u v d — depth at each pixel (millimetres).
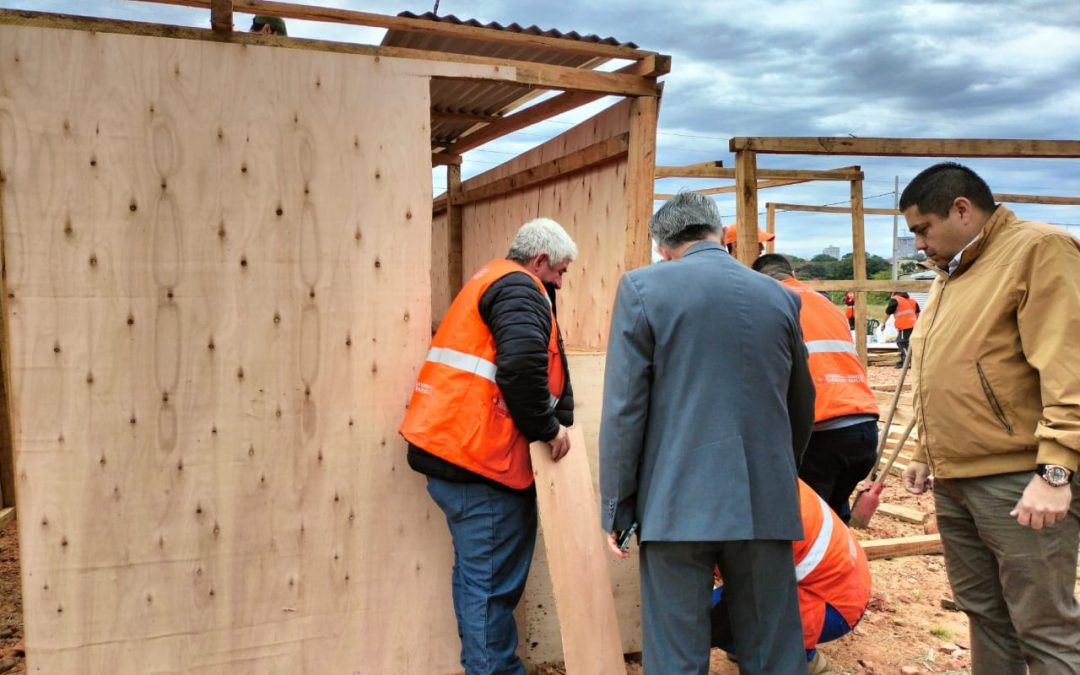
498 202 5891
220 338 2977
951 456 2611
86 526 2873
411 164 3180
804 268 43938
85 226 2807
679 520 2350
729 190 10016
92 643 2906
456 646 3357
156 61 2848
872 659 3609
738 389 2381
